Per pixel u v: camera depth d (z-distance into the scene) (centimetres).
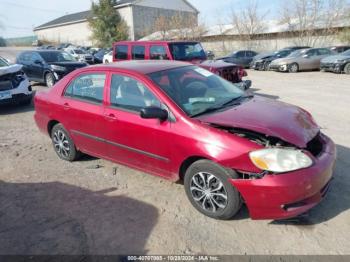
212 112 372
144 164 409
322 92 1091
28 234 344
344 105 862
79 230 347
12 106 988
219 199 345
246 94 448
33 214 381
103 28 4659
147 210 378
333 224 335
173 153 366
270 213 318
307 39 2950
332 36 2797
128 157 425
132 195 413
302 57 1836
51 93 523
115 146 434
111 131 428
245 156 315
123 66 441
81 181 458
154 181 446
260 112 370
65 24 5872
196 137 342
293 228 332
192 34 3559
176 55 1013
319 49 1886
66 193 427
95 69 460
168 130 364
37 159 548
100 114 437
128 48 1106
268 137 328
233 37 3353
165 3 5175
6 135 696
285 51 2133
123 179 458
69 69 1245
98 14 4666
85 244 325
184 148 352
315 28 2892
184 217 361
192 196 367
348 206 363
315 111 805
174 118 364
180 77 422
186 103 377
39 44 5969
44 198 417
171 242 322
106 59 2222
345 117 734
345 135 597
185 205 384
